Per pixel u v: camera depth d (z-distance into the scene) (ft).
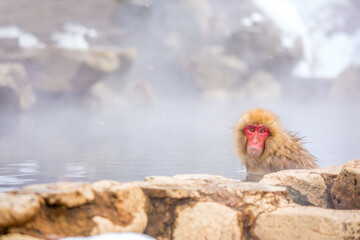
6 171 13.78
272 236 7.57
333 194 9.36
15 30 71.56
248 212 7.88
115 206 7.50
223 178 9.27
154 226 7.94
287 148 13.20
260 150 12.98
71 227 6.91
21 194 6.93
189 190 8.00
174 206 7.95
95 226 7.02
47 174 13.32
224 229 7.63
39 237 6.48
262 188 8.26
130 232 7.34
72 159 16.47
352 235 7.07
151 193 8.03
